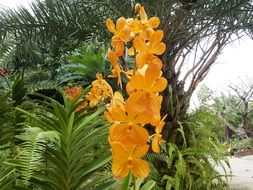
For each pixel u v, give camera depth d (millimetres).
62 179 1956
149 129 3879
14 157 2166
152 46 1272
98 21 4852
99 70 8102
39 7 5168
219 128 5102
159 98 1229
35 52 6562
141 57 1271
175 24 4621
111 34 4973
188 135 4609
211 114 4734
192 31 5027
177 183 3908
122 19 1370
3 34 5336
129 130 1160
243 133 18266
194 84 4953
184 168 3951
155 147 1313
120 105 1258
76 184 1979
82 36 5305
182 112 4668
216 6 4613
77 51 8523
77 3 4895
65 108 2195
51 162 1993
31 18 5207
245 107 17875
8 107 2504
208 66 5098
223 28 5164
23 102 3020
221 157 4570
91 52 7988
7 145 2484
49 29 5250
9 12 5297
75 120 2180
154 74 1173
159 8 4301
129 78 1361
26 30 5297
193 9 4566
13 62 7785
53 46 5828
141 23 1341
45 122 2117
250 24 5109
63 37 5305
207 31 5141
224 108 18828
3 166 2201
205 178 4254
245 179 6375
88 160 2029
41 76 8641
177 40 4797
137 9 1401
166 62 4719
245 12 5078
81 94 2199
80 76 8438
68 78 8602
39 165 1933
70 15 4945
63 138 1925
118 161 1180
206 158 4488
